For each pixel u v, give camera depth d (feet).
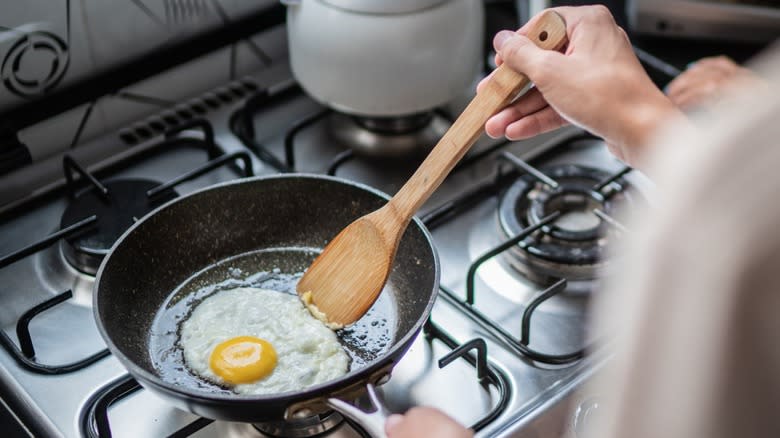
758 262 1.71
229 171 3.70
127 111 3.83
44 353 3.14
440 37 3.49
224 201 3.24
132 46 3.78
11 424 3.02
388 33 3.44
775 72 1.71
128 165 3.72
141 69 3.78
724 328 1.76
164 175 3.69
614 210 3.48
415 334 2.79
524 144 3.79
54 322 3.22
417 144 3.78
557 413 2.99
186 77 3.92
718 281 1.75
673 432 1.90
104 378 3.05
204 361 3.00
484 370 3.05
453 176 3.68
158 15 3.78
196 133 3.84
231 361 2.95
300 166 3.70
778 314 1.72
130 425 2.97
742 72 3.18
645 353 1.90
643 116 2.89
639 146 2.92
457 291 3.32
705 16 4.28
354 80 3.51
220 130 3.85
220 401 2.65
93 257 3.32
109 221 3.43
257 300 3.14
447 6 3.48
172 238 3.20
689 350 1.82
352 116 3.85
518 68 2.99
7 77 3.56
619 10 4.55
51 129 3.67
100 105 3.75
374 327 3.14
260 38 4.04
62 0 3.57
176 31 3.85
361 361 3.04
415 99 3.56
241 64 4.04
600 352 3.10
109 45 3.72
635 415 1.96
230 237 3.28
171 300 3.19
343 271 3.07
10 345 3.13
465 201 3.57
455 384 3.07
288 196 3.28
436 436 2.50
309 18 3.51
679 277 1.81
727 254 1.73
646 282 1.88
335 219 3.29
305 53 3.56
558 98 2.98
